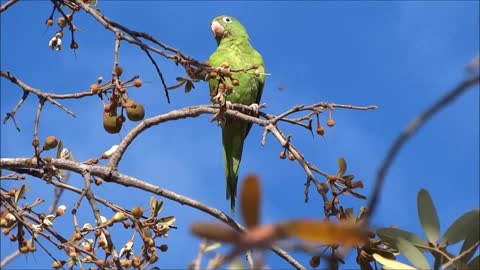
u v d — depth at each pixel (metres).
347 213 3.78
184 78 4.40
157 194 4.59
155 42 4.28
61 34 4.72
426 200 3.01
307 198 4.18
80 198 4.18
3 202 4.19
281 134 4.88
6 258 3.87
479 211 2.91
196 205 4.59
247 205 1.04
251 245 1.03
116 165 4.63
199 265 1.70
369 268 3.58
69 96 4.29
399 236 3.02
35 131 4.38
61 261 4.05
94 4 4.90
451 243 2.94
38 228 4.15
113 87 4.16
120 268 3.90
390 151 1.26
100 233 4.00
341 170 4.01
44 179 4.45
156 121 4.87
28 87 4.31
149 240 4.07
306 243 1.06
